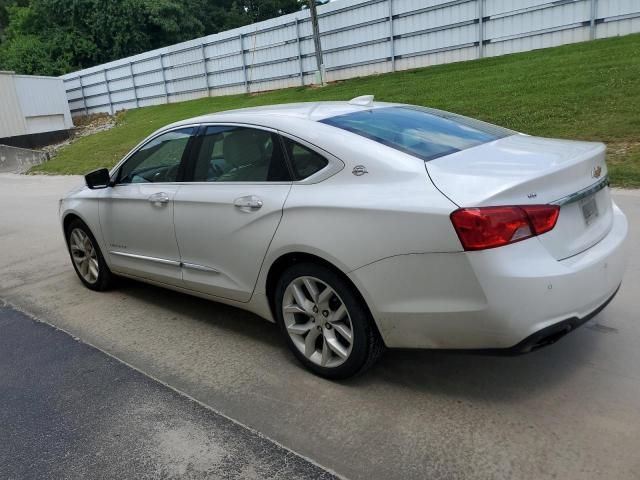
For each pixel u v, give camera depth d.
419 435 2.80
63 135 28.42
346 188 3.08
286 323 3.48
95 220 4.90
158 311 4.71
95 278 5.24
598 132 9.27
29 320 4.73
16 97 26.19
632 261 4.77
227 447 2.83
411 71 18.77
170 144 4.25
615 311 3.91
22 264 6.55
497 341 2.71
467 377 3.29
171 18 39.53
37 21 41.41
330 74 21.55
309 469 2.62
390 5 18.95
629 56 12.96
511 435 2.73
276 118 3.58
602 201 3.20
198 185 3.94
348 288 3.09
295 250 3.23
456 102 13.07
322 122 3.44
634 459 2.50
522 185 2.66
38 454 2.90
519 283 2.59
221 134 3.86
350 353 3.18
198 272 4.02
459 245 2.64
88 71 32.09
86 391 3.49
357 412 3.03
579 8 15.34
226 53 24.89
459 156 3.08
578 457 2.54
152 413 3.19
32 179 17.08
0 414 3.30
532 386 3.13
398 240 2.81
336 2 20.28
